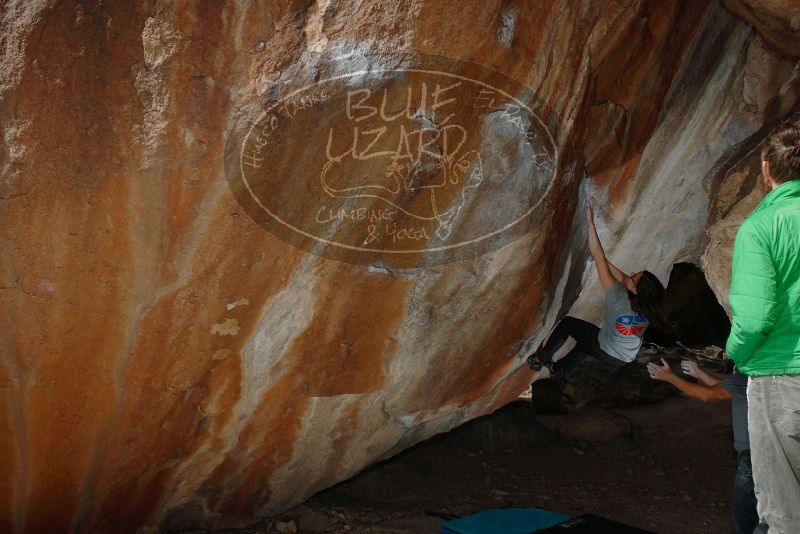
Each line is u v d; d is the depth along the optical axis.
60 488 3.28
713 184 3.92
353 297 3.16
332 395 3.49
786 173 2.49
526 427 5.68
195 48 2.39
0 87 2.32
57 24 2.30
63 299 2.71
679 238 4.79
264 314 3.04
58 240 2.57
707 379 3.58
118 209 2.58
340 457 3.95
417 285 3.23
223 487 3.81
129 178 2.52
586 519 3.30
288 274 2.95
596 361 6.45
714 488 4.83
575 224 3.67
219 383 3.23
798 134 2.49
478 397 4.04
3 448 3.01
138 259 2.71
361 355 3.39
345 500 4.48
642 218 4.20
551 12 2.74
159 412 3.21
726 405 6.28
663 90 3.52
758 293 2.30
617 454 5.46
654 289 3.77
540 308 3.78
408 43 2.52
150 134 2.46
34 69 2.32
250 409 3.42
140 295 2.80
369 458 4.11
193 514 3.87
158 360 3.03
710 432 5.80
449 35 2.56
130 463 3.35
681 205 4.45
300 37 2.44
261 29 2.41
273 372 3.29
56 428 3.04
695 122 3.82
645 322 3.79
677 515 4.45
